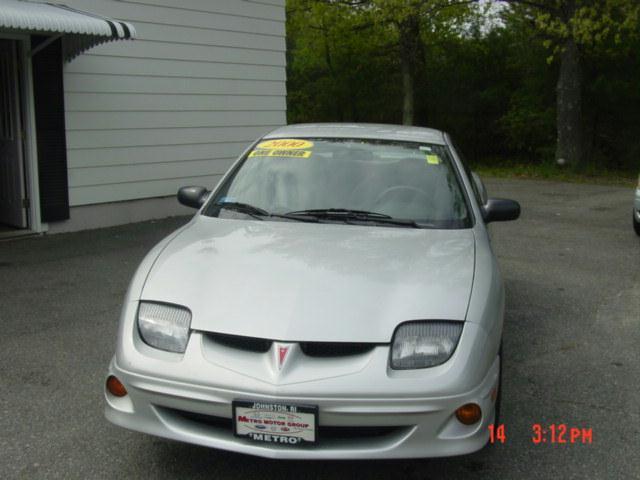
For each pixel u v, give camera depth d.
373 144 4.63
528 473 3.32
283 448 2.84
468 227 4.01
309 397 2.77
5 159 8.88
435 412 2.82
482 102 26.05
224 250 3.54
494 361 3.14
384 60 27.50
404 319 2.96
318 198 4.19
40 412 3.85
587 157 22.69
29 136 8.51
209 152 10.89
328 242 3.63
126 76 9.55
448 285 3.19
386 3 20.62
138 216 9.98
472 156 27.05
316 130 4.88
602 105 22.75
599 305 6.32
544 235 9.99
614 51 21.23
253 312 2.98
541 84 24.11
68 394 4.10
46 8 7.82
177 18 10.11
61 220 9.00
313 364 2.84
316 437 2.79
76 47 8.52
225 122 11.09
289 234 3.77
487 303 3.17
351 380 2.79
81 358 4.70
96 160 9.33
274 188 4.30
